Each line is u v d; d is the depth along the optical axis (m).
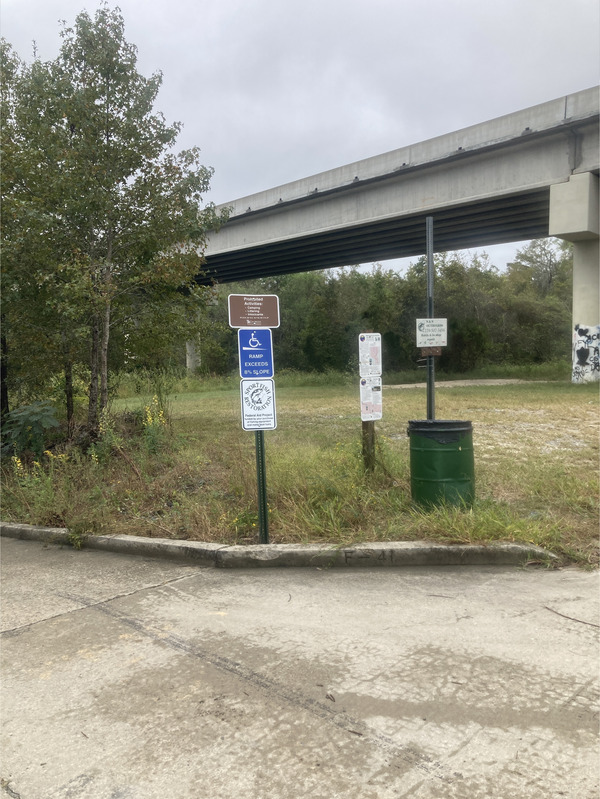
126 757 2.79
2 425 11.00
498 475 7.79
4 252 10.40
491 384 29.67
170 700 3.26
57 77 11.05
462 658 3.58
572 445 10.05
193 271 11.98
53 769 2.73
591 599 4.39
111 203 10.92
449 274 45.03
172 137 11.65
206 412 17.80
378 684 3.32
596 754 2.68
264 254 38.12
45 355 11.59
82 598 4.93
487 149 25.41
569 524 5.78
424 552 5.29
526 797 2.44
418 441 6.13
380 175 28.84
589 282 26.19
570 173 24.28
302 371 43.72
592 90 23.28
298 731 2.93
